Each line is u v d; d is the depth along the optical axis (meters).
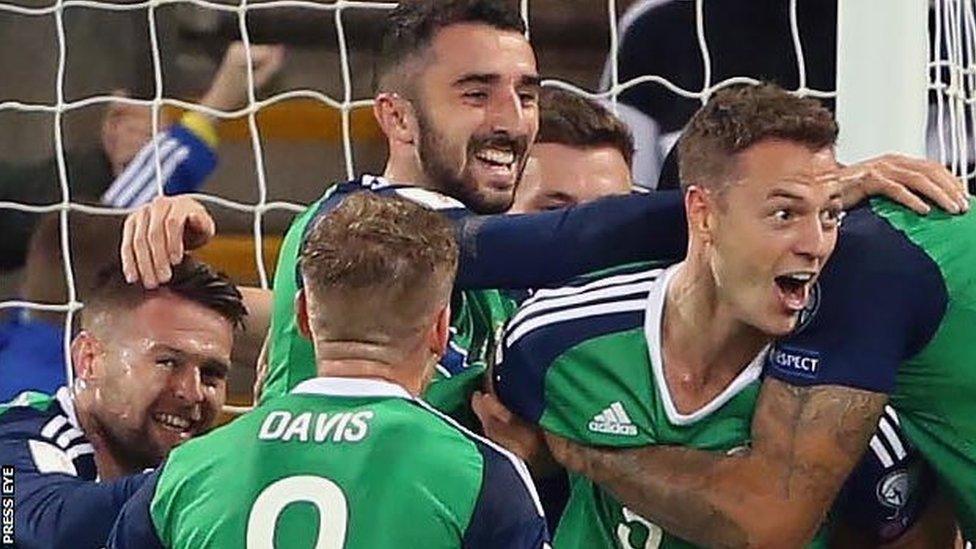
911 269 9.70
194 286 11.02
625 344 9.87
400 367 8.89
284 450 8.71
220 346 11.03
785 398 9.73
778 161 9.30
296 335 10.53
